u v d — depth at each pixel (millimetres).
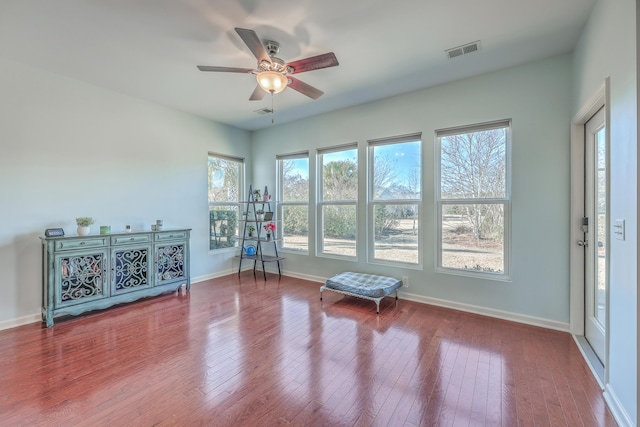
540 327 2842
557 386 1932
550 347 2445
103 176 3494
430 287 3521
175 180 4238
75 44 2537
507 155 3084
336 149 4363
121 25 2270
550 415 1670
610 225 1810
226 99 3844
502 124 3066
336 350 2408
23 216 2924
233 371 2105
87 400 1786
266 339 2604
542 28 2328
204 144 4629
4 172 2811
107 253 3211
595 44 2047
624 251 1611
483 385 1947
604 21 1879
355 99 3861
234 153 5105
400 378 2023
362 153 4051
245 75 3137
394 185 3859
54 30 2328
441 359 2266
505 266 3109
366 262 4047
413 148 3703
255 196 5266
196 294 3904
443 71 3061
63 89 3168
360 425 1601
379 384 1958
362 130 4035
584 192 2621
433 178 3473
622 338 1635
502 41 2512
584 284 2635
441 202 3484
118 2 2004
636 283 1479
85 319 3041
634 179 1495
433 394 1857
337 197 4410
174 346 2469
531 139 2885
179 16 2164
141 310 3307
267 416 1664
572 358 2271
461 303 3312
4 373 2061
